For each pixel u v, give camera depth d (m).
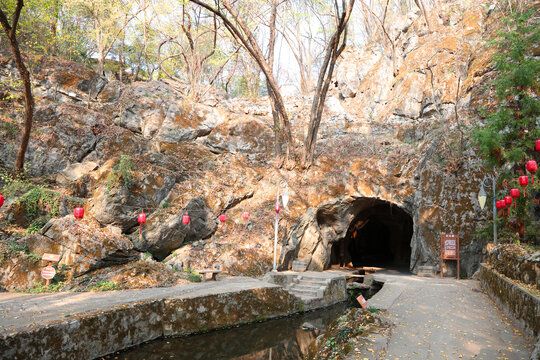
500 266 10.43
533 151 12.66
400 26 28.23
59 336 6.46
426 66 23.19
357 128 22.11
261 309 10.85
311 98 26.27
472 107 19.05
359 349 6.16
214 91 25.84
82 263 10.70
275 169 19.42
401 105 22.92
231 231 16.77
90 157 17.14
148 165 16.14
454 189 16.66
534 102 12.28
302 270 16.83
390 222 24.80
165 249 14.96
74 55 24.94
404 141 20.62
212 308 9.66
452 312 9.07
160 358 7.52
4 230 11.77
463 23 23.58
